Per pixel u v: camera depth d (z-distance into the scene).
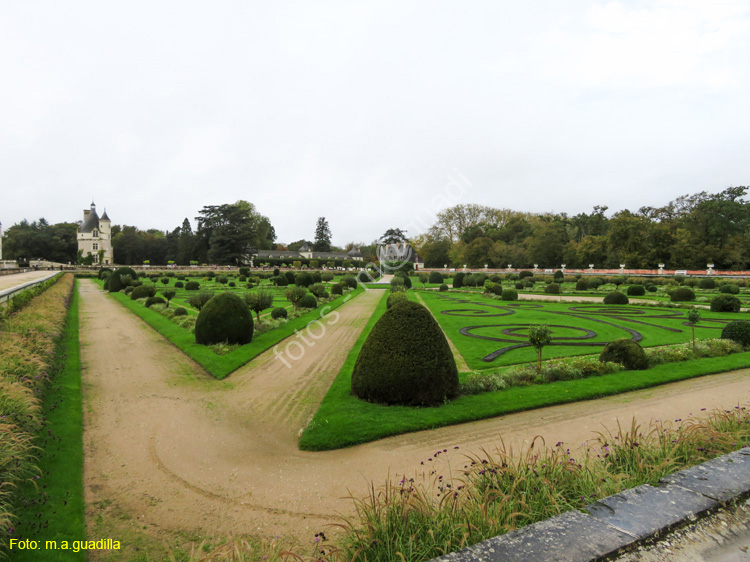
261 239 111.38
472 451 7.14
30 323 14.28
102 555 4.53
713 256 59.19
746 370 12.65
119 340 16.44
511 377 10.93
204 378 11.62
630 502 2.57
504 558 2.04
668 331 19.09
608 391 10.38
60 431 7.47
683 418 8.59
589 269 68.62
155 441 7.60
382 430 7.90
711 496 2.60
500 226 94.19
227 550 4.18
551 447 7.25
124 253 104.81
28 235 94.44
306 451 7.27
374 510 4.13
